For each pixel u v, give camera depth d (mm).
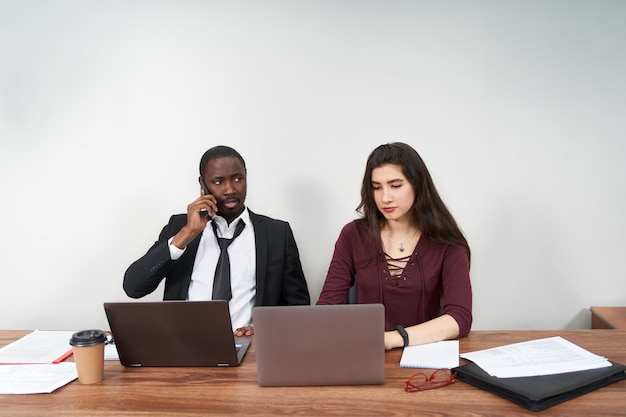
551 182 2547
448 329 1623
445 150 2564
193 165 2631
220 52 2592
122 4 2594
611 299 2568
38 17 2617
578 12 2484
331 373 1304
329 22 2553
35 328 2729
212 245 2246
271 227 2293
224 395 1263
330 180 2613
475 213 2582
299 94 2588
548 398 1166
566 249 2566
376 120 2574
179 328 1406
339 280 2010
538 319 2602
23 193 2680
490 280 2605
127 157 2643
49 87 2637
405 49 2543
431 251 1938
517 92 2525
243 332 1745
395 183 1849
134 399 1246
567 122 2523
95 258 2688
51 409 1197
